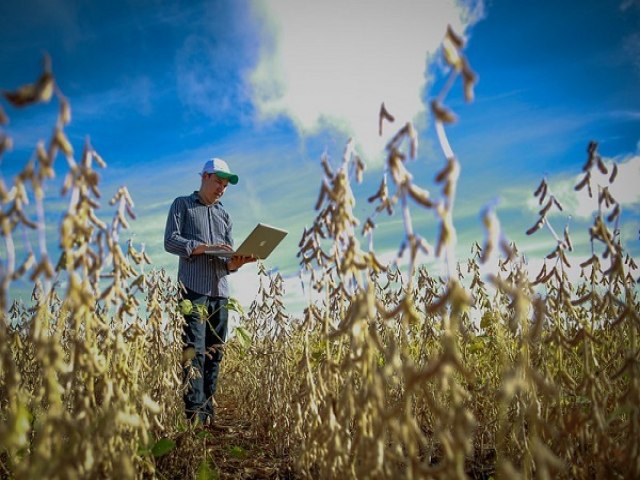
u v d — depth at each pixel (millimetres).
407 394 1432
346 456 1785
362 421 1660
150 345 2898
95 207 1646
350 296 1829
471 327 3137
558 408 2055
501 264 2656
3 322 1590
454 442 1360
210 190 4504
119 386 1891
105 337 2092
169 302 3482
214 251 4094
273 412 3287
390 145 1472
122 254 1855
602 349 2570
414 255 1466
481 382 2855
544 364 2266
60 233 1542
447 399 2678
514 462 2344
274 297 3225
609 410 2500
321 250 2074
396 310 1526
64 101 1404
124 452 1814
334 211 1823
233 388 4766
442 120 1240
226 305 4113
